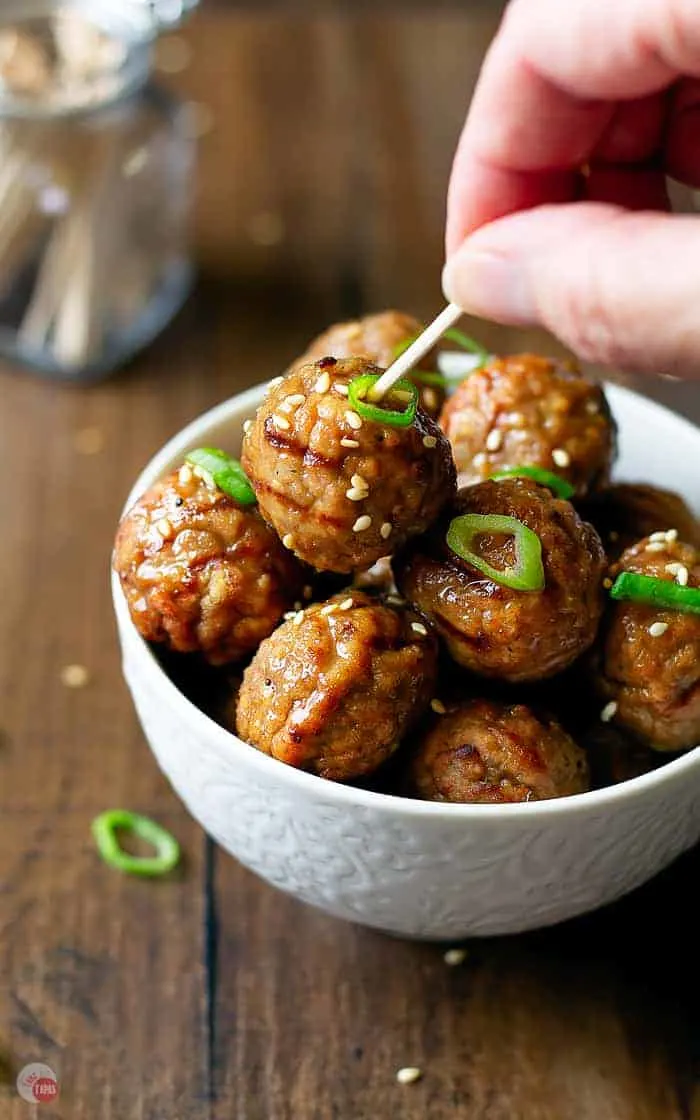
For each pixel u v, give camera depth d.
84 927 0.42
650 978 0.41
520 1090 0.39
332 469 0.37
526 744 0.38
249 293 0.61
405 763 0.38
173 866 0.43
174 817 0.44
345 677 0.37
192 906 0.43
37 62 0.58
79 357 0.58
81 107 0.56
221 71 0.72
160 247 0.60
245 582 0.39
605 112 0.43
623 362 0.36
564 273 0.36
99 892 0.43
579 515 0.42
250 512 0.39
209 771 0.38
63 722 0.46
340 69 0.73
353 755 0.37
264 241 0.63
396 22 0.77
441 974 0.41
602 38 0.40
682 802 0.38
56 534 0.52
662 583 0.38
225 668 0.41
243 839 0.39
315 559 0.38
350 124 0.69
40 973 0.41
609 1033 0.40
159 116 0.59
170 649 0.40
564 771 0.38
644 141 0.44
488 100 0.42
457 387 0.43
